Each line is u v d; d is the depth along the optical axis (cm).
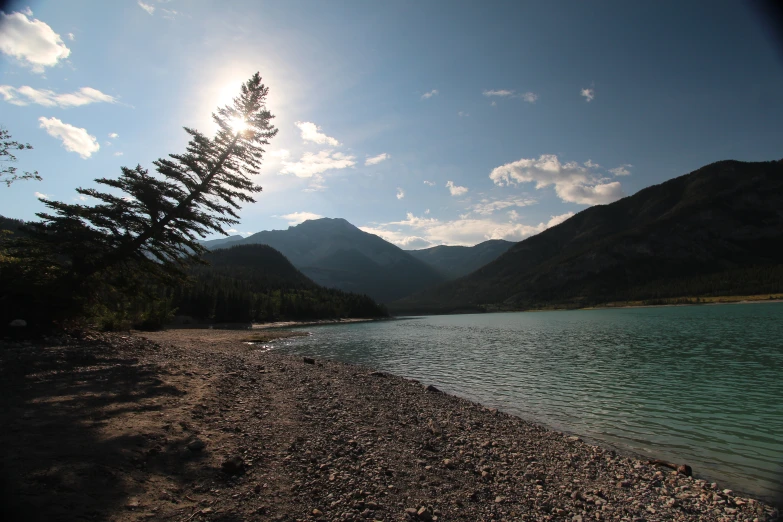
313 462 934
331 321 15300
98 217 2050
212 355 2566
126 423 921
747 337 5122
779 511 936
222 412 1193
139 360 1761
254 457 898
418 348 5166
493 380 2812
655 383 2609
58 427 833
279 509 700
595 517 855
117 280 2217
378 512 741
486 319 17675
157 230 2175
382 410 1588
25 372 1270
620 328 7669
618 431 1641
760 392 2308
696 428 1672
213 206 2423
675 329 6762
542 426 1702
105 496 607
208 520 621
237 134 2569
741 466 1267
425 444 1216
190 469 775
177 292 9838
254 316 12125
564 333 7188
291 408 1405
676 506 941
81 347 1823
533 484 1000
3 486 569
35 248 1977
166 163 2336
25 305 1912
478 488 937
